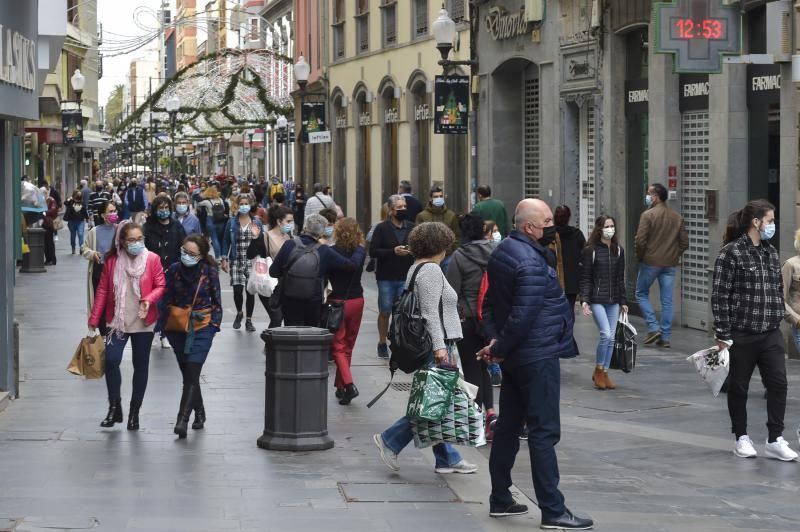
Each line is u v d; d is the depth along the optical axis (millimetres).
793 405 25312
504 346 16203
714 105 36250
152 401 26172
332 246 27062
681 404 25953
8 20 24031
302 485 18406
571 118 47156
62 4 28594
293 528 15789
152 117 117625
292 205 84250
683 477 19625
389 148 74188
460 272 22391
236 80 80375
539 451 16234
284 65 95062
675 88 39375
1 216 25609
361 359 32875
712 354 21000
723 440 22422
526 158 53469
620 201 43000
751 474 19828
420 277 19172
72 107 109625
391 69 71938
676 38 32875
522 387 16422
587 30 44500
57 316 42094
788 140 32531
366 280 57656
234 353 33719
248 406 25766
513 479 19547
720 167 36062
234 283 38688
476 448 21984
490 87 53438
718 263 20875
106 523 15820
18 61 24875
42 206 47812
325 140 77375
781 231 32906
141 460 20203
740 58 32781
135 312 22828
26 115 26297
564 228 29812
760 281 20719
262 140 136000
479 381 22391
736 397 21062
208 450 21125
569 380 29094
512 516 16797
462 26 57125
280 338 21078
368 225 79688
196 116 83188
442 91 48656
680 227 34750
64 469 19344
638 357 32750
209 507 16875
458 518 16656
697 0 32875
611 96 43031
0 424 23469
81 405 25656
